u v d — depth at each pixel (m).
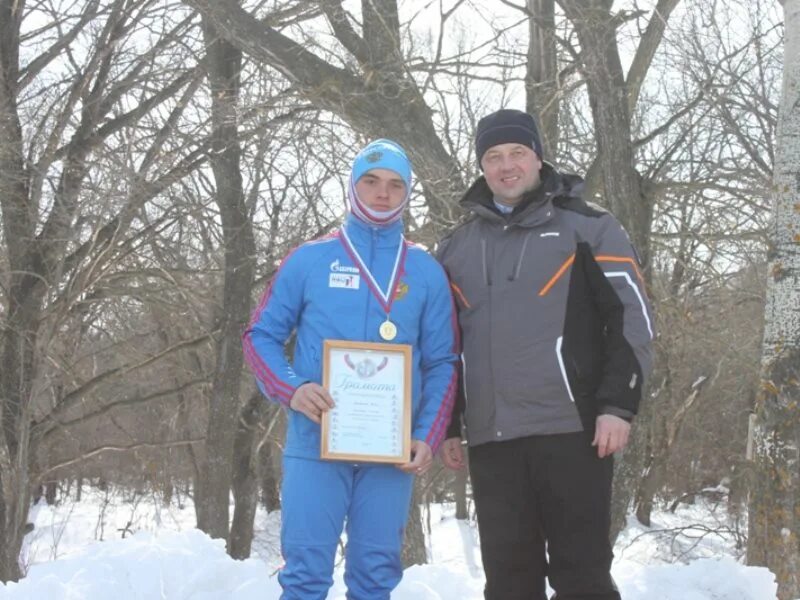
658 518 23.88
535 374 3.39
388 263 3.40
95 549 4.61
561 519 3.39
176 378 21.03
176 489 28.75
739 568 4.46
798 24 6.75
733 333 17.86
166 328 18.11
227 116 12.91
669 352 15.58
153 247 15.34
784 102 6.76
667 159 11.70
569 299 3.42
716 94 12.88
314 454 3.28
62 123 13.77
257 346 3.36
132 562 4.29
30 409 14.07
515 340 3.42
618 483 9.93
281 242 15.90
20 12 13.98
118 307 17.70
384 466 3.31
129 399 16.58
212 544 4.71
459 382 3.59
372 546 3.29
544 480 3.41
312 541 3.24
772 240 6.71
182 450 25.75
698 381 20.31
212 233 16.20
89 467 26.83
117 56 14.31
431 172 11.08
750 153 13.19
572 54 10.22
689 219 13.78
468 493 27.70
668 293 15.73
